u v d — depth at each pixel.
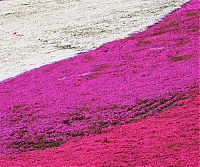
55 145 40.56
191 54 58.53
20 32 93.50
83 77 57.94
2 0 127.88
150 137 37.50
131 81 52.81
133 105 45.69
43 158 37.19
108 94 49.84
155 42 69.19
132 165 32.97
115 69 58.84
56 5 113.69
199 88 46.44
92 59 66.38
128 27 83.75
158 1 100.81
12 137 43.38
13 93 56.12
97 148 37.09
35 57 74.19
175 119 40.50
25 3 120.75
